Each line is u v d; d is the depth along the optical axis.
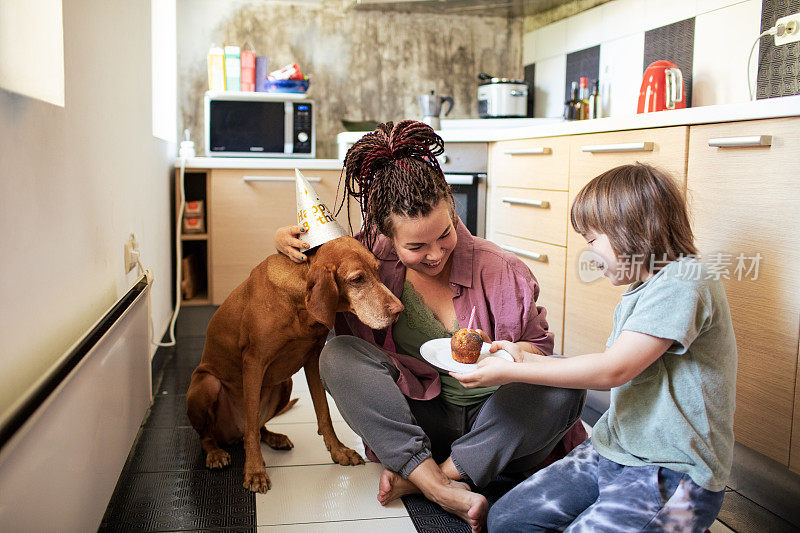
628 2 3.15
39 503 0.87
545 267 2.59
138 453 1.78
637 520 1.12
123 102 1.97
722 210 1.70
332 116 4.05
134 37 2.23
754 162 1.59
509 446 1.42
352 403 1.47
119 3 1.92
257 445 1.61
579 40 3.55
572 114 3.32
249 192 3.56
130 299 1.54
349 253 1.48
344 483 1.61
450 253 1.51
